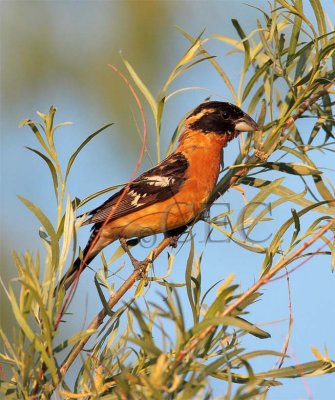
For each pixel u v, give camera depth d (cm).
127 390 526
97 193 722
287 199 755
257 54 909
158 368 508
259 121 920
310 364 590
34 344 573
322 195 862
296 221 675
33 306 614
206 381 510
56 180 676
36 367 602
